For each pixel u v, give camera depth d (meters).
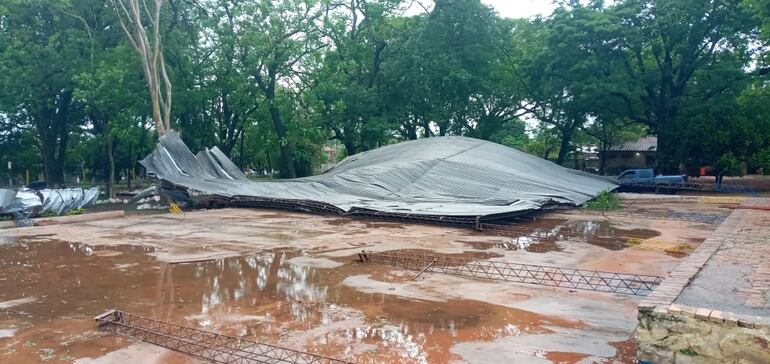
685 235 11.55
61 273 8.02
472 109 31.38
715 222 13.69
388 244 10.59
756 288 4.66
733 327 3.62
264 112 28.53
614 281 7.27
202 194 17.95
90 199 18.81
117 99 24.16
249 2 26.41
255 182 19.67
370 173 18.58
